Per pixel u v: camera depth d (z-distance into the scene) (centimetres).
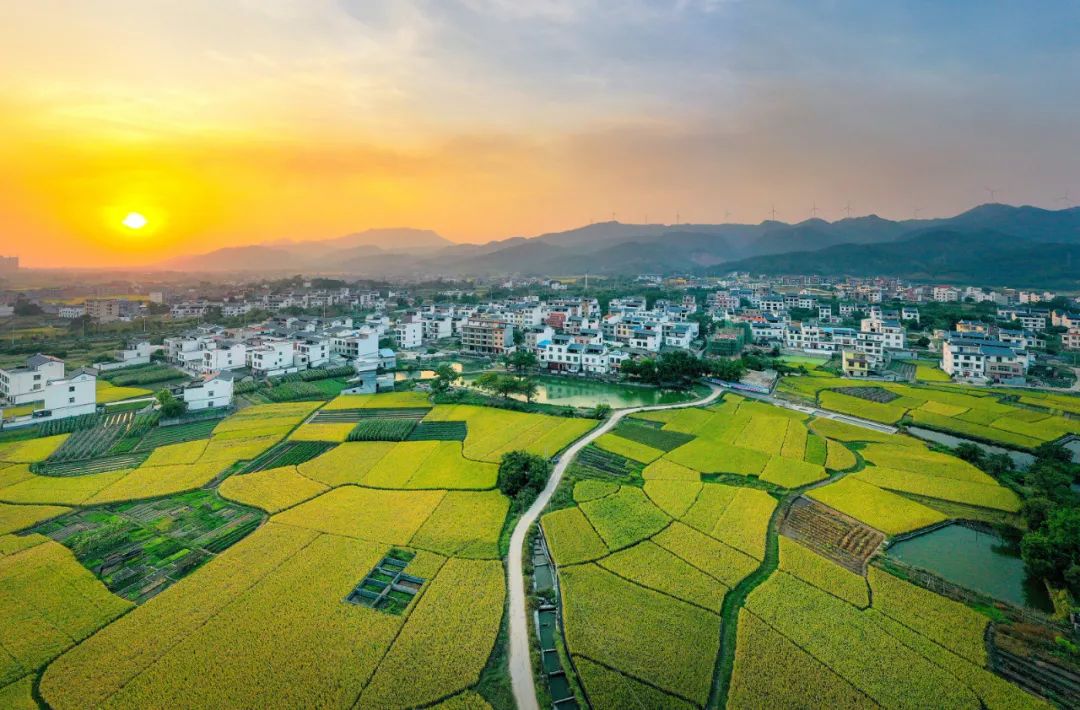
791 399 13662
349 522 7075
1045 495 7444
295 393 13775
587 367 17212
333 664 4634
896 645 4903
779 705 4244
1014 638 5041
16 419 11025
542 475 8038
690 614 5306
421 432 10888
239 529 6981
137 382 14912
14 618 5200
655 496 7850
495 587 5706
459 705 4247
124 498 7812
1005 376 15450
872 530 7019
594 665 4662
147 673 4519
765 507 7531
